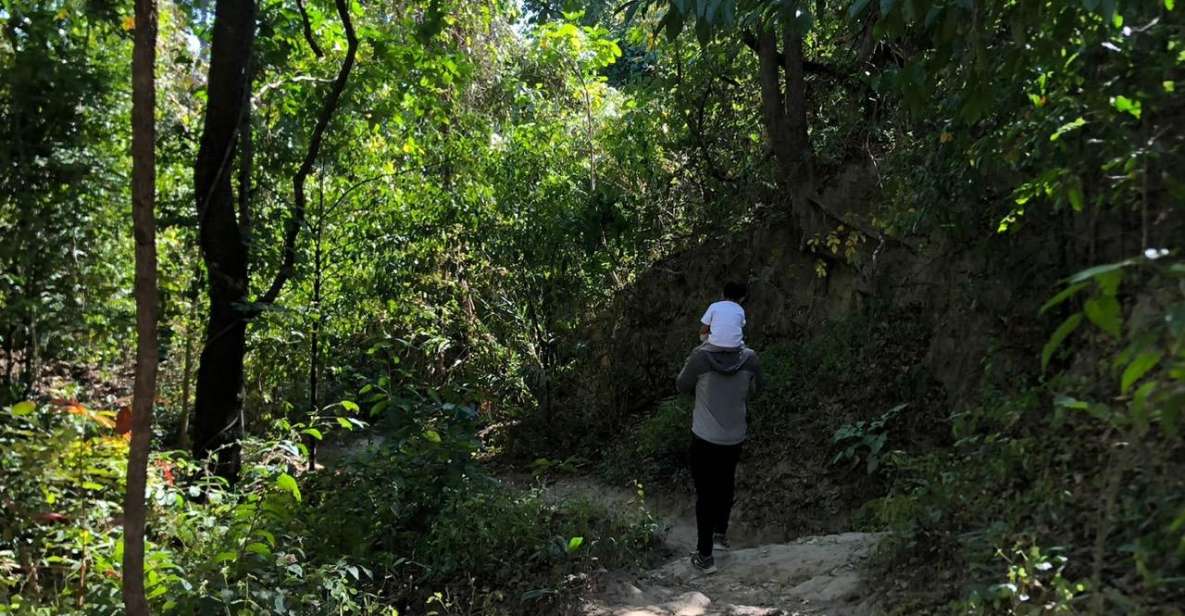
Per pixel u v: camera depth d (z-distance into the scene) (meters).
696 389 5.75
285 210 7.85
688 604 4.79
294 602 4.31
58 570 4.73
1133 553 3.25
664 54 10.98
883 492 7.43
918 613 3.93
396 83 8.71
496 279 10.94
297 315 8.09
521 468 10.35
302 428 6.43
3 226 6.86
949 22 3.26
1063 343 5.95
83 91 6.87
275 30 8.10
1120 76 3.51
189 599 4.03
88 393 10.01
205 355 6.86
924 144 6.86
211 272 6.83
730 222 10.76
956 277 7.91
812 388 8.82
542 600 4.93
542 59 13.14
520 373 10.97
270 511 4.93
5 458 4.58
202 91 8.10
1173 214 3.64
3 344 7.80
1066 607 3.15
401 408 5.92
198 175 6.72
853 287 9.23
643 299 11.16
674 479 8.76
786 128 9.66
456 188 10.53
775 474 8.27
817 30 9.80
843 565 5.04
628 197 11.30
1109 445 3.96
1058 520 3.81
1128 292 4.71
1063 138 4.22
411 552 5.49
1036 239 6.43
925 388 7.82
